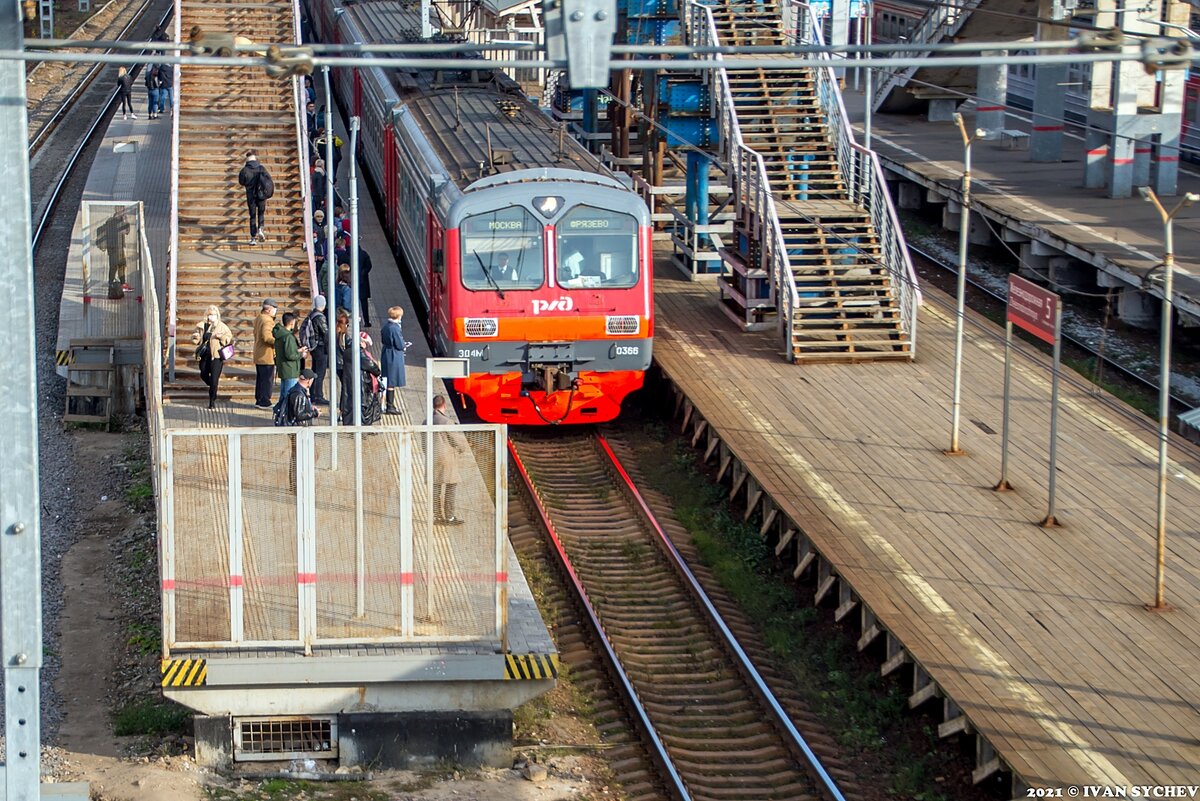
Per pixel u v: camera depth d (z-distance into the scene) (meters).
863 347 46.66
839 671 30.53
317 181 54.00
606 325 42.19
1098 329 52.59
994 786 26.20
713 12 52.66
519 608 28.95
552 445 43.53
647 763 27.14
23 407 18.75
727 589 34.44
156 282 49.72
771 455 37.78
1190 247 52.34
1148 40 17.02
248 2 68.88
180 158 52.72
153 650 30.34
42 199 66.69
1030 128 79.44
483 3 72.25
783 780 26.62
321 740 26.69
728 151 51.34
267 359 39.91
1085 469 36.88
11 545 18.88
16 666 19.02
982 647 27.86
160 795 24.30
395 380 40.25
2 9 17.31
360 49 16.91
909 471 36.75
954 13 73.62
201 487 26.16
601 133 67.00
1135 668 27.09
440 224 43.09
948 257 63.12
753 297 48.34
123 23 119.44
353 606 26.50
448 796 25.42
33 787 19.14
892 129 81.06
